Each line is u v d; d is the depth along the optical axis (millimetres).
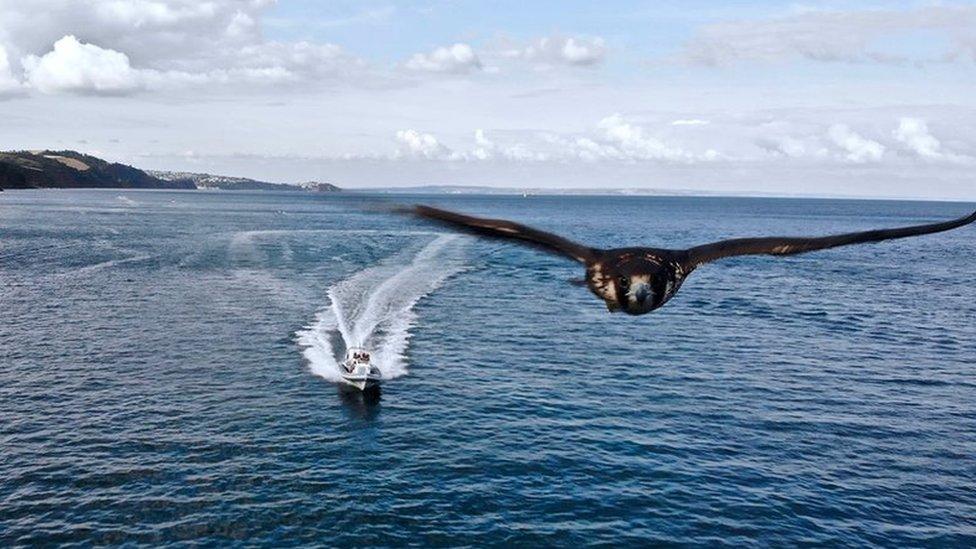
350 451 33781
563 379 45312
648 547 26766
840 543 27328
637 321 63188
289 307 64812
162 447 33688
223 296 69688
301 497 29500
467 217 4527
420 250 111875
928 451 35562
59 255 98438
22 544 25844
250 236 129375
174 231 138875
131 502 28766
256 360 47875
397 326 58812
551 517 28531
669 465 33125
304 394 41344
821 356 52594
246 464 32219
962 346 57031
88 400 39500
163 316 60375
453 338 55281
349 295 71250
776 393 43562
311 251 107688
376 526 27609
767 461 33906
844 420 39344
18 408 38000
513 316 63906
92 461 32031
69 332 54344
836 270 106250
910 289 87688
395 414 38531
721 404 41281
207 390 41625
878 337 59500
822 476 32500
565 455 33844
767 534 27781
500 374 46125
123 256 98188
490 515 28562
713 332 59688
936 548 27172
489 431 36469
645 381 45250
